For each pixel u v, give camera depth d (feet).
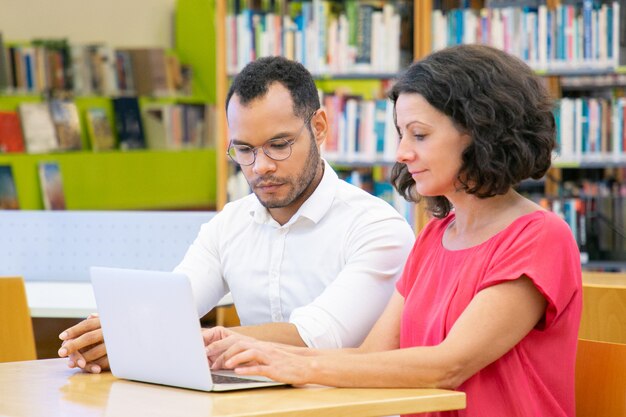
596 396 6.95
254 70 8.06
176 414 5.46
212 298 9.15
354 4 20.24
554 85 19.72
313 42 20.42
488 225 6.63
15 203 24.97
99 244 15.39
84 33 27.45
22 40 25.91
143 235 15.25
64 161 26.30
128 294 6.49
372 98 20.33
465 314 6.31
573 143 19.42
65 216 15.48
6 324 11.75
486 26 19.58
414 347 6.36
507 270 6.29
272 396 5.92
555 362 6.47
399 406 5.78
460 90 6.32
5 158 24.97
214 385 6.12
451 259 6.75
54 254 15.52
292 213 8.62
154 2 29.27
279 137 8.00
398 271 8.46
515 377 6.36
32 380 6.78
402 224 8.61
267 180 8.07
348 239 8.50
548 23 19.42
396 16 20.04
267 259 8.77
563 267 6.35
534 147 6.41
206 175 30.22
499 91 6.31
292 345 7.82
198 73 30.30
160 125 28.96
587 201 18.95
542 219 6.40
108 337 6.76
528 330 6.31
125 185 27.81
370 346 7.20
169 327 6.27
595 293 10.38
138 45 28.86
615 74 19.43
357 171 20.56
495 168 6.29
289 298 8.67
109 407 5.74
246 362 6.20
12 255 15.62
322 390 6.10
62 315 12.44
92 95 27.25
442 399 5.91
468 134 6.37
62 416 5.52
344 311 8.10
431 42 19.80
